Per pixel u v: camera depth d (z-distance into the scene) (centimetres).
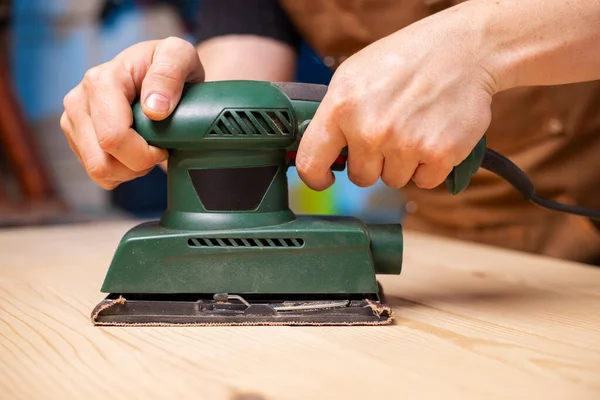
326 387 49
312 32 91
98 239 93
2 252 86
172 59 60
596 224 89
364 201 146
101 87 60
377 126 57
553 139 86
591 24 58
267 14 91
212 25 91
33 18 144
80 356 53
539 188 90
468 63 57
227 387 49
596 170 87
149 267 60
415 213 110
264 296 61
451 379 50
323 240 60
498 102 85
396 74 57
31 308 64
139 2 141
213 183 60
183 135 59
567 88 83
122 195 149
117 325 59
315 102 60
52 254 84
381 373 51
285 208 62
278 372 51
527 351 54
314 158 59
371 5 85
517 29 58
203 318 59
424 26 58
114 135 58
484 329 58
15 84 146
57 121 148
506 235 96
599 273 75
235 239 60
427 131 57
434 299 66
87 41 145
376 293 60
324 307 59
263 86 60
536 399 47
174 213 61
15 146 145
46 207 142
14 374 51
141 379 50
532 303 64
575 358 53
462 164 61
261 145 60
